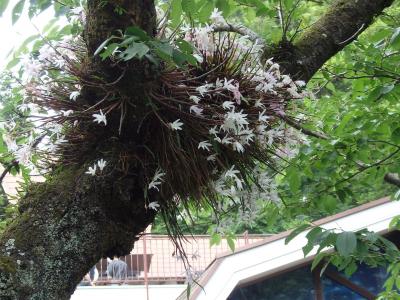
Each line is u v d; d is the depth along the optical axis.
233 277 5.31
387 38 2.46
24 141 1.65
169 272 6.99
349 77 2.48
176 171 1.36
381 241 1.65
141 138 1.35
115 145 1.33
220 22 1.54
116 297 6.85
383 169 2.87
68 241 1.23
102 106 1.31
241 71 1.45
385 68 2.51
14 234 1.21
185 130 1.35
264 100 1.46
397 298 2.96
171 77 1.30
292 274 5.86
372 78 2.58
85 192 1.27
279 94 1.49
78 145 1.36
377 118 2.66
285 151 1.60
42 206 1.25
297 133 1.60
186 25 1.48
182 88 1.30
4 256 1.17
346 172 2.89
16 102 1.58
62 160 1.38
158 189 1.32
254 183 1.56
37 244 1.20
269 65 1.54
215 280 5.27
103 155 1.32
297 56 1.61
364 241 1.66
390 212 5.26
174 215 1.46
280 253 5.37
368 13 1.73
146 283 5.92
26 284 1.16
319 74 2.91
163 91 1.31
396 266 2.66
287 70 1.59
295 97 1.51
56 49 1.39
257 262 5.35
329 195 2.84
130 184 1.31
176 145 1.34
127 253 1.35
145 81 1.25
